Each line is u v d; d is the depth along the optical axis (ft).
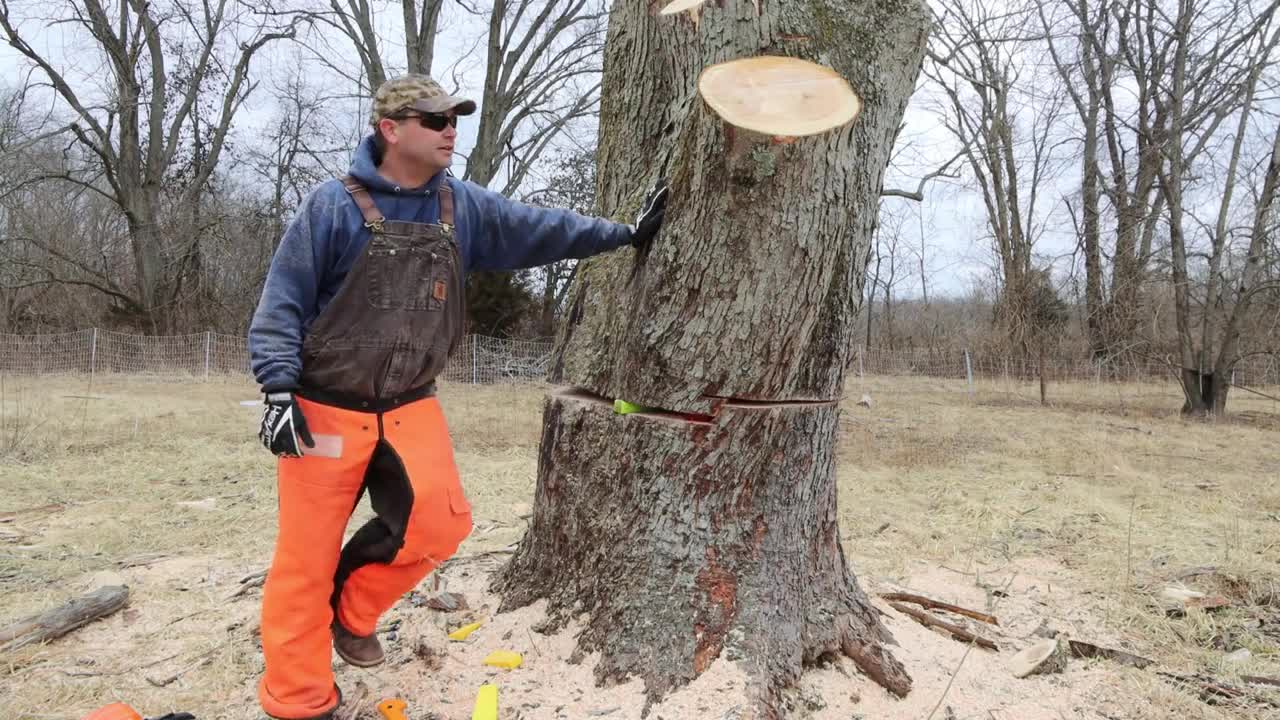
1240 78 51.47
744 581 8.21
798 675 8.13
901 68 8.01
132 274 91.91
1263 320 48.44
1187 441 34.53
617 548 8.46
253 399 43.75
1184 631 11.14
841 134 7.16
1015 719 8.30
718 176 7.17
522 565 9.66
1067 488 22.12
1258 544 15.79
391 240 6.90
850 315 8.36
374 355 6.95
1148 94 57.88
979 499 20.53
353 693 8.16
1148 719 8.49
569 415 9.07
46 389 47.52
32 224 86.12
